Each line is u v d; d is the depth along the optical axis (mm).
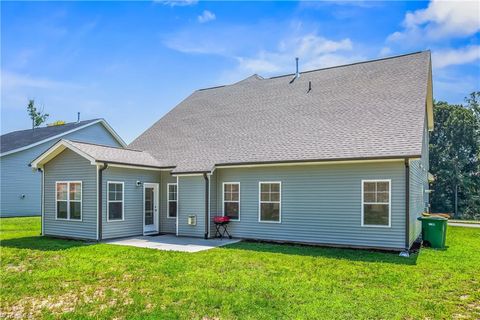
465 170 46156
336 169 12266
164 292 6730
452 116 45406
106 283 7422
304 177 12859
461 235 15953
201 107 20016
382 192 11469
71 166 14359
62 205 14586
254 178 13906
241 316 5465
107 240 13602
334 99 15500
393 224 11203
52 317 5543
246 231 13984
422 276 7879
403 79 14781
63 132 27297
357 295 6477
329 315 5484
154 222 15930
